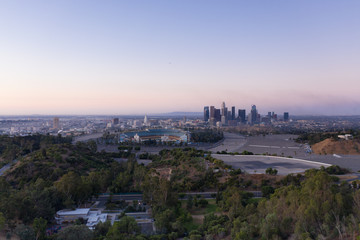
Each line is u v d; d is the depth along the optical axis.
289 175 142.38
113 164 189.88
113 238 75.62
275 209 80.44
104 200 131.75
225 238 78.44
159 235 84.12
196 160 185.75
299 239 63.72
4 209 86.56
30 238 74.44
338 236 62.28
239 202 100.81
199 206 117.88
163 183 114.94
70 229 79.12
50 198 106.06
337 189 80.81
